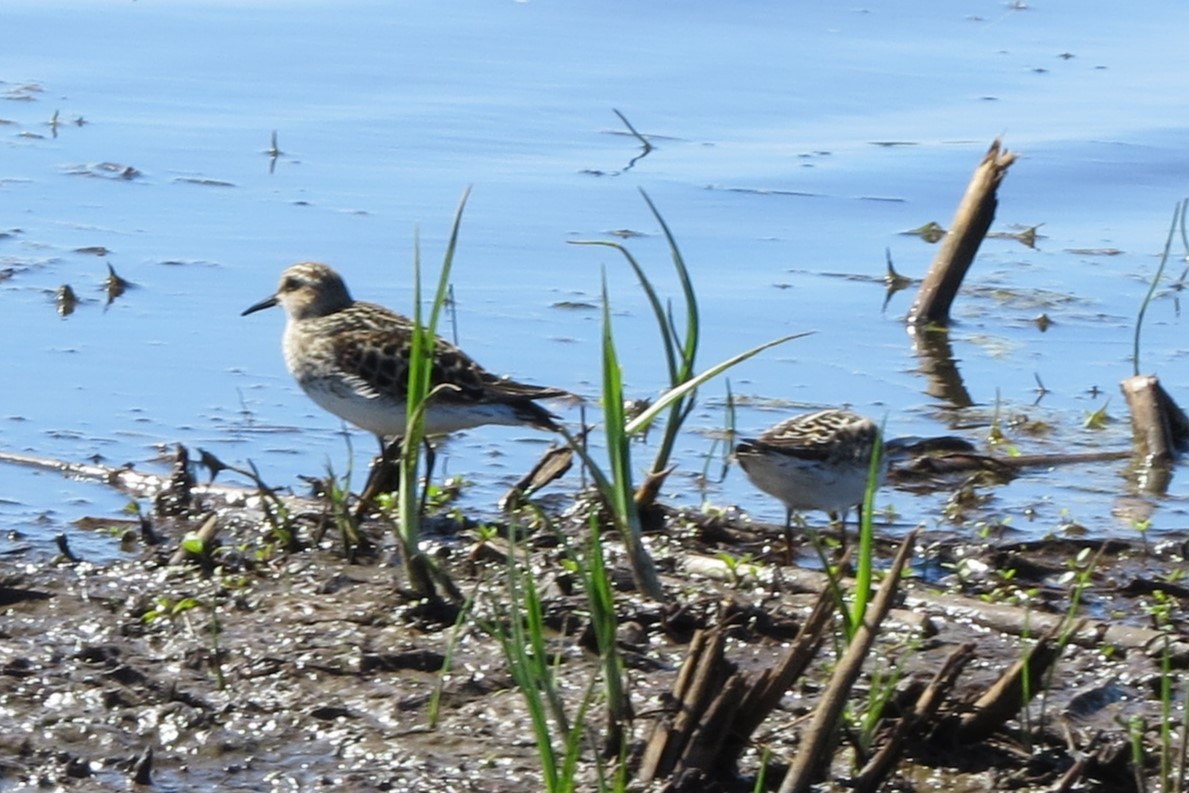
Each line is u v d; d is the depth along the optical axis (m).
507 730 9.43
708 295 18.31
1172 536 13.15
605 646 8.95
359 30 26.59
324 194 20.52
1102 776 9.11
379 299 17.62
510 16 27.39
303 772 8.96
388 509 12.19
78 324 16.83
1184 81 25.02
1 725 9.28
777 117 23.61
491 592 9.60
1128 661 10.52
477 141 22.44
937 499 14.03
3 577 11.17
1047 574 12.32
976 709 9.31
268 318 17.22
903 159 22.19
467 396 13.12
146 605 10.84
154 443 14.37
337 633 10.45
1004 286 19.12
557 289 18.25
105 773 8.91
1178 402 16.19
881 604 8.55
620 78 24.83
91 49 25.28
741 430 15.16
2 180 20.48
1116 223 21.12
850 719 9.31
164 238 19.03
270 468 13.98
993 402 16.17
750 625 10.80
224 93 23.84
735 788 8.84
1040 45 26.66
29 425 14.59
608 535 12.50
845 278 18.98
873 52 26.11
